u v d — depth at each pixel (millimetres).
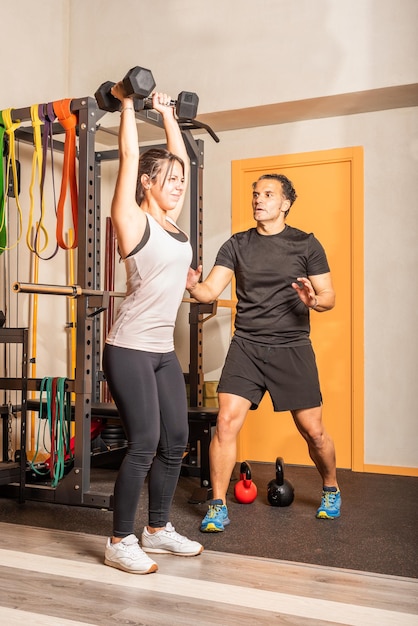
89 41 5184
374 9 4348
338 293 4867
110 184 5660
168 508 2812
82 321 3549
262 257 3373
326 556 2848
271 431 5062
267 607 2260
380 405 4723
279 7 4602
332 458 3443
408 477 4574
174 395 2699
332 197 4898
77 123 3678
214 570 2621
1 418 4598
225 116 4871
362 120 4805
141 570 2549
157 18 4965
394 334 4699
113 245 5453
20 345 4754
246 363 3338
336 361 4871
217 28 4777
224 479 3256
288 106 4652
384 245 4730
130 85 2467
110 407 4266
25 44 4875
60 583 2465
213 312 4504
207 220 5281
